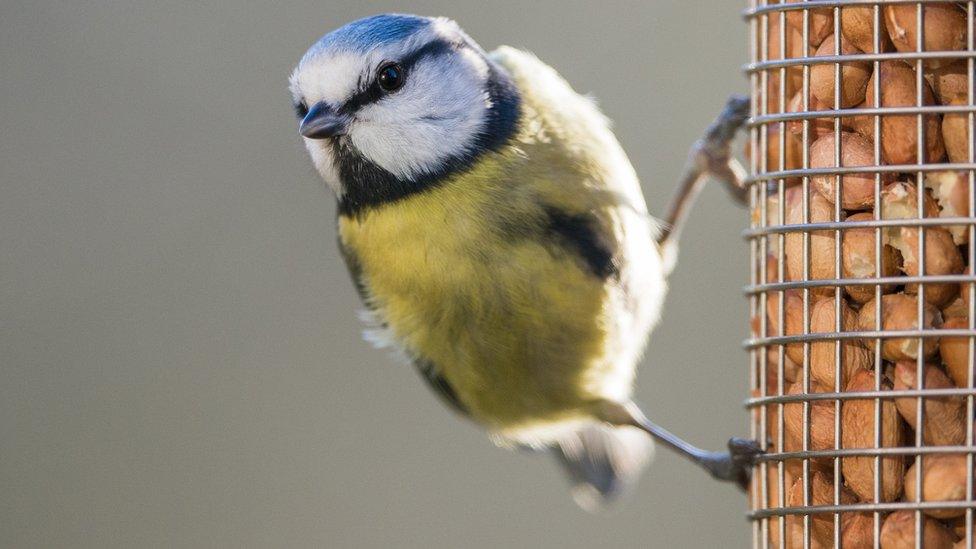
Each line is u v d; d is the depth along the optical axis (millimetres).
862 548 6562
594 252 7965
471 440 13891
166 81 14953
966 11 6469
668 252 9086
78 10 15148
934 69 6566
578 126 8328
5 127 14750
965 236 6414
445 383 8547
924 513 6383
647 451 10148
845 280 6605
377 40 8008
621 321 8172
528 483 13648
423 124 7969
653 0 14844
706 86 14477
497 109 8094
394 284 8156
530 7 14828
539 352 8078
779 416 6957
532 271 7871
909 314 6480
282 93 14906
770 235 7031
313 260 14500
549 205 7922
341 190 8312
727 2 14781
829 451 6656
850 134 6758
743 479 7891
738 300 13609
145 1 15156
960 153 6438
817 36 6875
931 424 6395
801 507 6719
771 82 7129
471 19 14742
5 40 15000
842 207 6707
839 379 6652
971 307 6344
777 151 7016
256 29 15070
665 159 14125
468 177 7961
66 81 14945
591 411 8422
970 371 6336
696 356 13422
